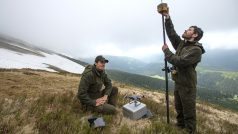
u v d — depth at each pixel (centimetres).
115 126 252
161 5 259
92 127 223
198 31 232
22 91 365
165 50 242
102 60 273
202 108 582
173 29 264
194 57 226
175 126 272
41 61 3098
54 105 293
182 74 238
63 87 466
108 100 315
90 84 280
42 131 204
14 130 195
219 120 453
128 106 289
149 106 375
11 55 2503
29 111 246
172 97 697
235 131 382
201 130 313
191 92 239
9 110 237
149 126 252
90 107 289
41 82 481
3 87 373
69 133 204
